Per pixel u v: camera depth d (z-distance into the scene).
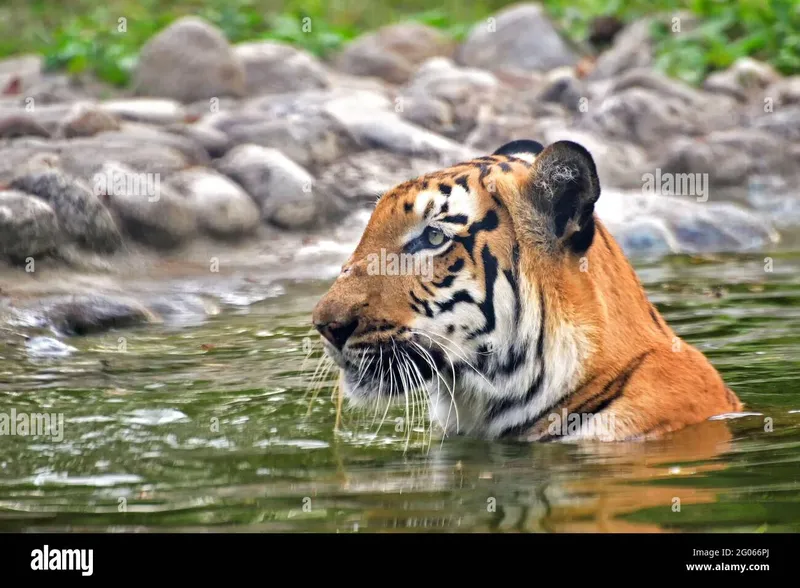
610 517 6.77
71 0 33.31
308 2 33.12
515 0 34.44
